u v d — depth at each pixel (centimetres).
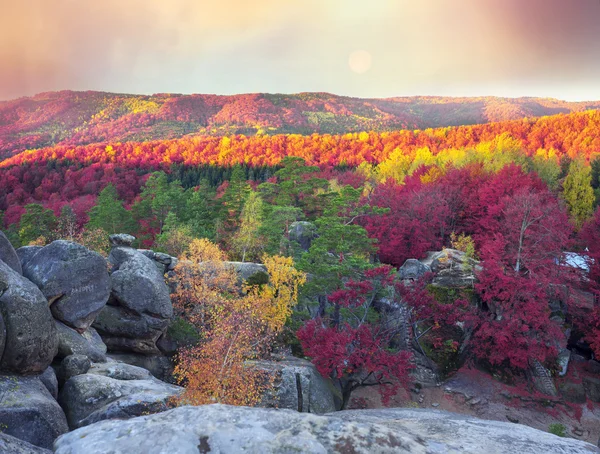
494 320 3369
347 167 15412
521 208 3894
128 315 2619
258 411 473
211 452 403
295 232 4984
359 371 3088
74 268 2028
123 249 2820
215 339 2023
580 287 3888
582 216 6297
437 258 3994
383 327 3200
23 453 625
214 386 1798
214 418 452
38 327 1466
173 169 16475
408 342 3338
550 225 3800
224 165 16388
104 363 2000
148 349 2675
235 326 2142
